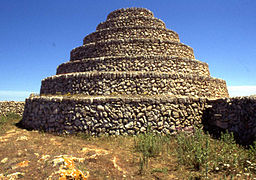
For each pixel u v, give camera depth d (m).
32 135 9.87
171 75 12.62
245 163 6.18
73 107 10.12
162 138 9.01
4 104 19.66
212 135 9.79
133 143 8.48
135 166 6.23
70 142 8.43
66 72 15.88
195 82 13.41
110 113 9.80
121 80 12.12
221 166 6.05
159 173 5.81
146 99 10.12
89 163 6.05
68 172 5.15
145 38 16.03
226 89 16.69
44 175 5.00
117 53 15.24
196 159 6.35
